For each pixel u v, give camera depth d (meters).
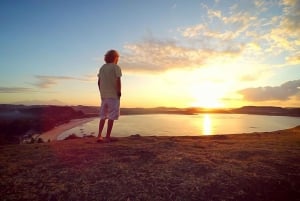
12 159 3.53
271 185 2.68
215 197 2.40
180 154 3.87
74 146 4.45
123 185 2.59
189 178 2.82
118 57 4.96
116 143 4.81
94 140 5.31
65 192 2.40
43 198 2.28
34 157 3.65
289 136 6.71
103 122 4.96
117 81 4.67
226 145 4.84
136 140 5.34
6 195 2.31
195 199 2.34
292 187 2.66
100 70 4.82
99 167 3.15
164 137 6.10
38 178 2.75
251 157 3.77
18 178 2.74
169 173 2.96
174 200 2.31
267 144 5.01
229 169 3.13
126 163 3.34
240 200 2.37
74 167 3.15
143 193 2.42
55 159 3.52
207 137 6.36
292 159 3.63
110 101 4.80
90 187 2.53
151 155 3.77
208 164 3.32
